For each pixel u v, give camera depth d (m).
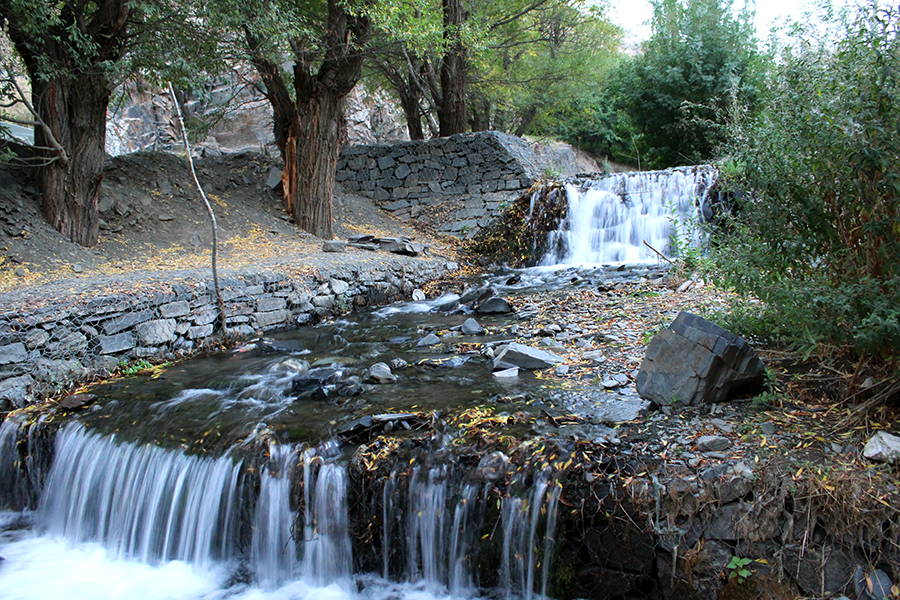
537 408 4.24
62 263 8.56
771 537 2.89
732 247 4.22
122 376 6.21
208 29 9.88
